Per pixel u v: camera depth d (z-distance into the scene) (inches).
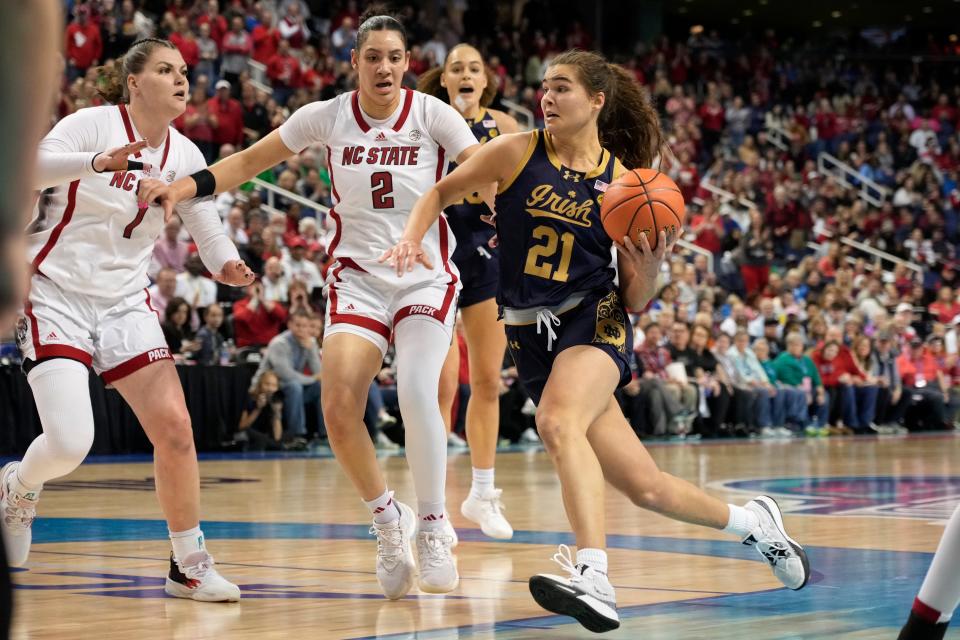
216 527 238.5
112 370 160.2
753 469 397.1
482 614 147.6
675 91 973.2
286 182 608.1
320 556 198.5
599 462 148.6
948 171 1020.5
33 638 130.6
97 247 160.6
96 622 140.9
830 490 323.6
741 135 985.5
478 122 238.2
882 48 1224.8
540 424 141.3
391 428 530.9
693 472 384.2
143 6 705.6
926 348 729.0
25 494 163.0
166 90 161.5
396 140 171.3
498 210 154.8
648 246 142.2
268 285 513.0
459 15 956.0
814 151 1016.9
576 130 151.1
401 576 158.7
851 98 1098.7
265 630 135.9
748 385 629.0
